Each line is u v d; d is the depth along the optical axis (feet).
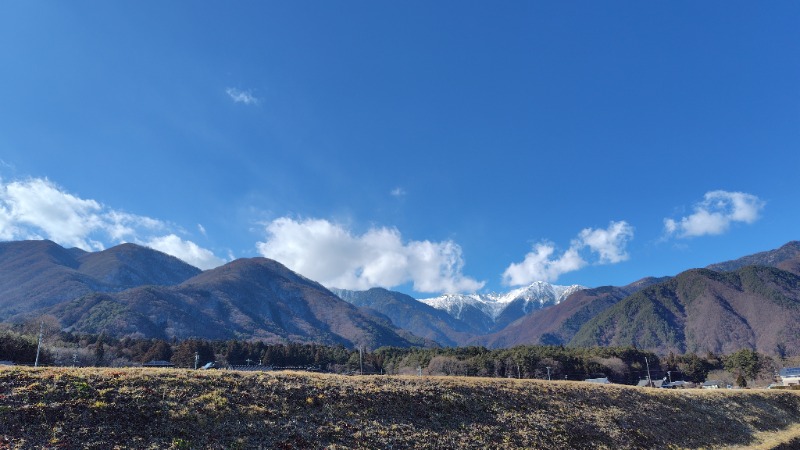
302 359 467.11
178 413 80.23
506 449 100.78
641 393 165.89
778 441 149.69
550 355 438.40
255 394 94.63
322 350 515.09
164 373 94.38
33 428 67.51
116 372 89.92
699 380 504.43
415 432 97.71
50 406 72.79
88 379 83.56
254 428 82.69
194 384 92.07
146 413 77.97
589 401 142.20
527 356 420.77
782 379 416.26
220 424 81.05
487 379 140.97
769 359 520.42
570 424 121.90
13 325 426.10
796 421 191.72
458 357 450.71
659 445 126.21
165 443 72.02
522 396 131.95
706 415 162.81
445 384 126.11
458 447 96.48
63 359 314.35
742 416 175.01
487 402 121.80
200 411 82.84
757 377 443.73
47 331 430.20
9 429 65.98
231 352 451.12
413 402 110.11
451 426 104.73
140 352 432.25
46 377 80.74
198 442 74.59
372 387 112.16
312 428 88.17
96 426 71.61
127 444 69.56
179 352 413.18
